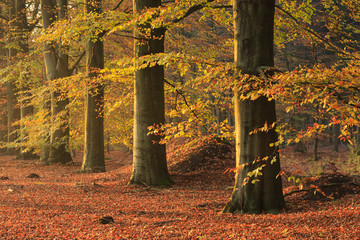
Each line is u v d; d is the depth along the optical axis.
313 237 5.25
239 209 7.52
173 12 7.08
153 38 10.57
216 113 19.34
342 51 8.71
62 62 21.69
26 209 8.23
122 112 19.48
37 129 19.86
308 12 11.98
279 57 29.25
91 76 17.23
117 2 20.14
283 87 4.89
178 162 15.52
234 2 7.36
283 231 5.62
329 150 34.16
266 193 7.44
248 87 5.98
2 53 32.97
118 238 5.66
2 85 32.31
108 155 39.06
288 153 29.19
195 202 9.11
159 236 5.79
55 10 22.00
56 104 22.05
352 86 4.34
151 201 9.59
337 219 6.22
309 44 19.03
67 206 8.82
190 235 5.78
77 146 23.08
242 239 5.33
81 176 16.31
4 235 5.84
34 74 29.80
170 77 22.91
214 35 17.53
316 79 4.59
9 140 32.53
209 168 14.73
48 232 6.11
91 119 17.91
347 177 8.75
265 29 7.14
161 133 7.66
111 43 19.64
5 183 13.48
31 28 28.14
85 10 17.28
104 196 10.52
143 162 12.02
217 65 6.32
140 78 11.91
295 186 9.31
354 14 10.66
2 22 32.22
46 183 13.73
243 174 7.47
